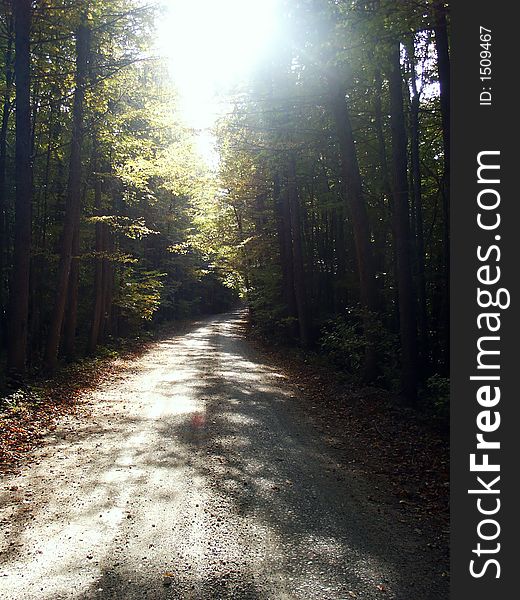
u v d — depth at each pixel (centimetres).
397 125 1234
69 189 1616
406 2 823
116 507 626
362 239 1405
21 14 1291
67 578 464
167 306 4572
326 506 647
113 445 898
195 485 705
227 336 3653
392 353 1382
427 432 964
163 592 444
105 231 2317
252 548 529
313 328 2458
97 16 1351
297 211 2378
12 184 2172
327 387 1494
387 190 1762
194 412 1173
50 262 2011
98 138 1758
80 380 1538
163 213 3466
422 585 470
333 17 994
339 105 1392
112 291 2630
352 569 494
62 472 752
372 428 1033
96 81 1496
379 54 977
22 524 575
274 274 2869
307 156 2014
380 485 730
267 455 856
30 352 1878
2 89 1448
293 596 444
